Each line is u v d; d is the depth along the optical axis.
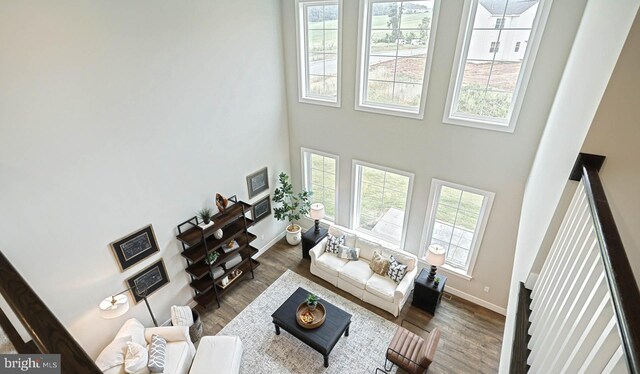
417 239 5.39
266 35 5.04
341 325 4.27
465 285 5.18
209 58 4.32
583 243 1.32
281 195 6.03
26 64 2.83
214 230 4.64
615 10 1.69
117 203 3.79
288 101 5.81
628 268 0.84
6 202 2.95
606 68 1.58
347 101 5.11
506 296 4.85
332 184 6.12
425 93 4.36
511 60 3.78
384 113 4.82
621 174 1.60
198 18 4.05
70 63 3.08
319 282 5.64
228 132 4.91
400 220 5.56
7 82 2.76
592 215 1.16
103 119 3.44
